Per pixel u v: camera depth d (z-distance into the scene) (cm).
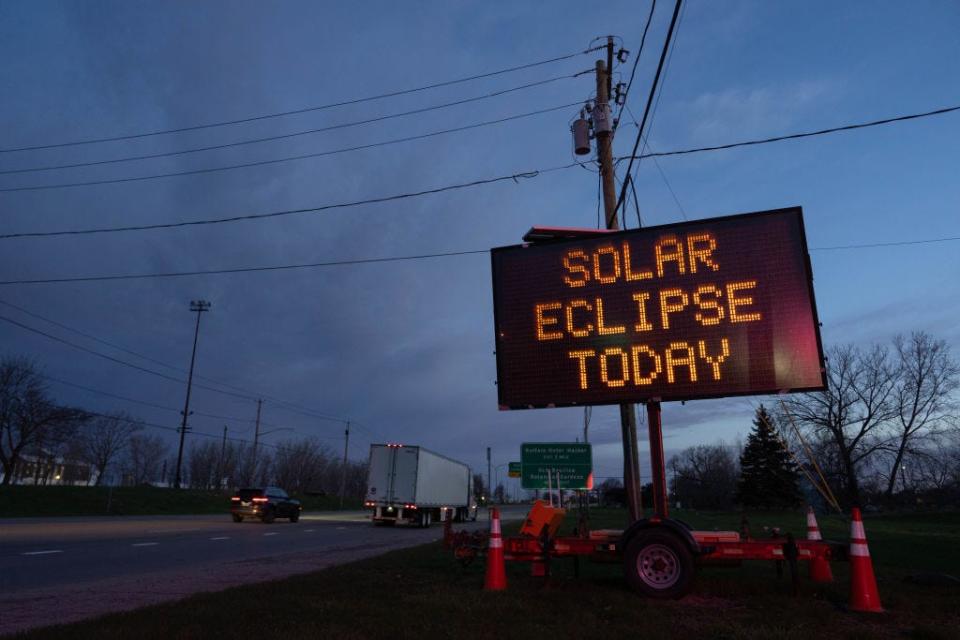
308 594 752
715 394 859
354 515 4538
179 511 4084
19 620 659
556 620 618
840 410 5225
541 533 841
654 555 761
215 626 568
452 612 647
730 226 915
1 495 3281
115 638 522
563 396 919
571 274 962
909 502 5922
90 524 2423
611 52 1412
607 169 1303
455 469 3741
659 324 906
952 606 692
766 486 5853
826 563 880
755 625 598
